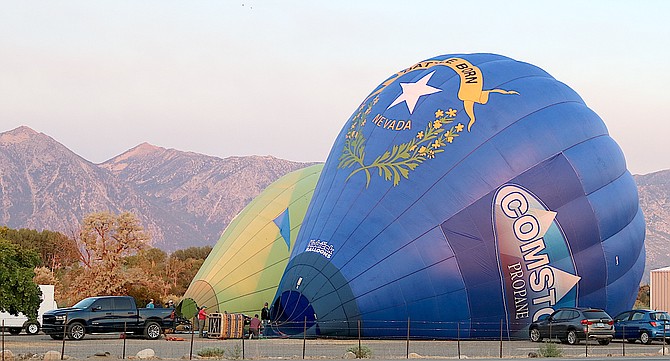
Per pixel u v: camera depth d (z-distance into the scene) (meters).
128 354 31.28
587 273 41.22
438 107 41.34
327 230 40.19
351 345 35.88
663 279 63.75
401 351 33.75
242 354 31.27
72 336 39.56
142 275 78.56
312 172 56.34
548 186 40.31
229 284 51.34
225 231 56.88
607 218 41.91
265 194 56.06
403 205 39.41
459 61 43.78
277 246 51.84
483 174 39.62
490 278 39.12
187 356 30.16
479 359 30.92
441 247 38.81
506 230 39.44
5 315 48.22
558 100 42.81
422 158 40.12
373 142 41.66
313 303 38.81
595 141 42.84
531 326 40.06
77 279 78.50
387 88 43.94
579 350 36.66
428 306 38.66
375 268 38.59
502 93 41.75
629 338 43.12
